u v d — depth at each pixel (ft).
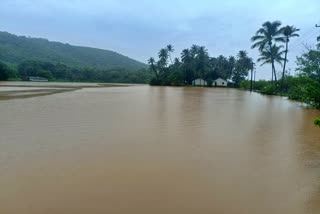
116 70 439.63
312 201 17.02
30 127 38.78
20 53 499.92
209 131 38.78
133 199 16.78
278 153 27.78
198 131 38.52
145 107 66.13
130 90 157.38
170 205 16.15
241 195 17.67
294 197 17.54
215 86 324.19
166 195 17.46
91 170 21.68
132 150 27.81
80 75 397.80
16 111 54.75
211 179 20.30
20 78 311.47
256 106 79.87
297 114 61.26
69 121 44.14
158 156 25.90
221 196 17.47
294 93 109.19
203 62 324.19
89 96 100.17
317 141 33.47
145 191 17.94
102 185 18.79
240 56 330.34
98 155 25.82
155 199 16.85
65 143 30.17
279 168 23.06
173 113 56.65
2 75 267.18
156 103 77.15
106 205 15.98
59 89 140.46
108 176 20.48
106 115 51.42
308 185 19.45
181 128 40.42
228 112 62.03
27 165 22.66
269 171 22.26
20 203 16.05
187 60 327.06
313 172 22.13
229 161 24.77
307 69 90.94
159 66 337.93
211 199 17.02
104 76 406.41
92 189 18.11
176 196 17.34
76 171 21.40
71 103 72.02
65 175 20.52
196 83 325.01
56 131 36.45
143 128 39.70
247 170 22.40
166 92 144.97
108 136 34.04
